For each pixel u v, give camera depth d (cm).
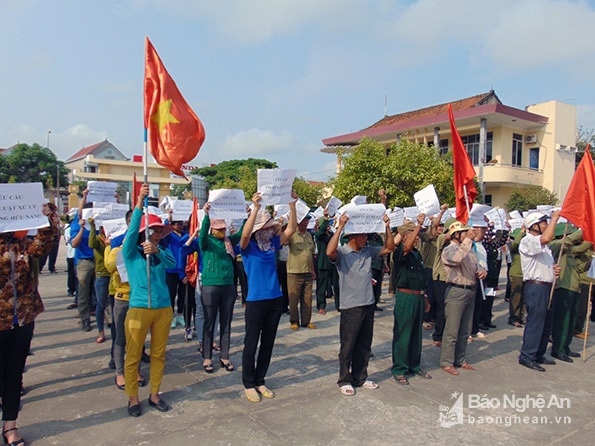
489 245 830
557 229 735
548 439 416
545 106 2695
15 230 377
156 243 452
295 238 773
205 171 5147
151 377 457
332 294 1076
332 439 404
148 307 434
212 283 562
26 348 395
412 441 404
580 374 598
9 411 384
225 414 450
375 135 2859
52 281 1269
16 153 4416
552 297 628
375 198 1653
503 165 2525
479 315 788
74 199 1652
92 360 602
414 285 545
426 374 568
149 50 484
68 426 420
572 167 2753
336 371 578
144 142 450
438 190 1630
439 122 2520
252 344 485
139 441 394
